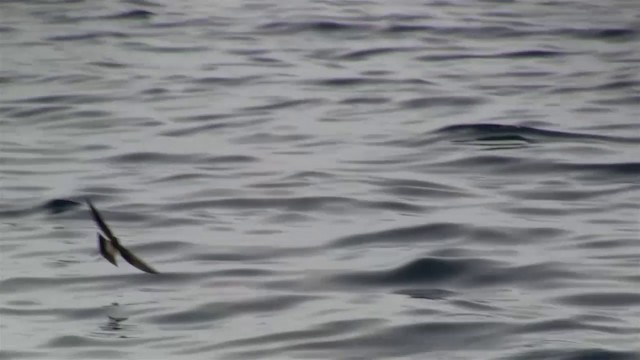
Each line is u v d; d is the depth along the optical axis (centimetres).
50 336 3275
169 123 5369
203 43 6819
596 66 6272
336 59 6450
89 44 6844
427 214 4178
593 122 5275
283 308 3434
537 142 4984
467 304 3428
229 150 4962
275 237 3994
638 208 4234
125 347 3206
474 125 5209
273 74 6153
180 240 3975
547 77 6069
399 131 5181
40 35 7062
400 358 3106
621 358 3069
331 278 3641
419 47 6662
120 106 5656
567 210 4216
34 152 4991
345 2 7712
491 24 7144
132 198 4397
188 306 3453
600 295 3472
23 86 6009
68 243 3969
